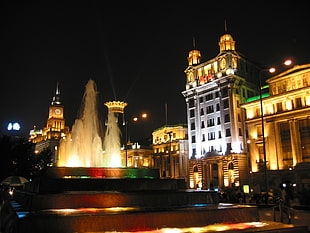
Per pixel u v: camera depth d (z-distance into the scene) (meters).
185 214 11.32
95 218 10.05
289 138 64.00
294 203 35.47
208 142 80.88
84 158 27.45
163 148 103.38
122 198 12.74
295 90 62.44
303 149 60.81
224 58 79.81
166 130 104.19
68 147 27.80
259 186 61.88
